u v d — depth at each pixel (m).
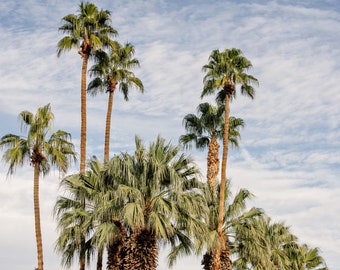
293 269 39.16
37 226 27.44
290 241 39.94
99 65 34.91
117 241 24.88
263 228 30.89
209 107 36.78
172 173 24.36
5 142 28.09
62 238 24.56
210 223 29.92
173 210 23.67
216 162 35.38
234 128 36.94
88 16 33.22
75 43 32.62
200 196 25.58
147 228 23.94
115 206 24.03
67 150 29.45
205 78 32.91
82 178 25.64
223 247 29.69
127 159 25.05
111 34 34.19
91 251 25.73
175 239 26.03
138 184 24.66
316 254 41.59
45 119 28.59
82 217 25.09
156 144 25.59
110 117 34.78
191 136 36.75
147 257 23.75
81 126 31.58
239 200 30.22
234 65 32.53
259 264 30.97
